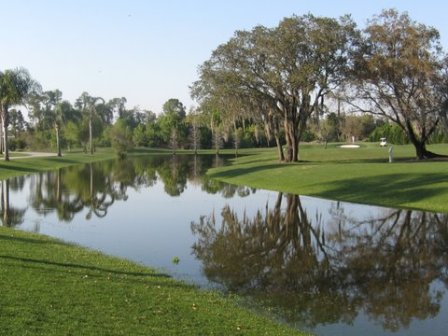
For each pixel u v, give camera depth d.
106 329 9.49
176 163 73.25
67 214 26.61
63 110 91.00
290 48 47.62
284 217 25.14
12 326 9.14
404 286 14.05
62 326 9.41
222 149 113.31
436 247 18.36
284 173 41.69
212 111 53.12
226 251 18.30
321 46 47.31
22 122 131.62
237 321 10.84
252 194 34.75
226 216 25.92
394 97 50.62
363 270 15.73
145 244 19.30
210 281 14.51
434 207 25.38
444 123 49.41
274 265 16.39
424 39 48.09
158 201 32.19
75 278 12.93
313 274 15.31
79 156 87.31
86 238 20.34
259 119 54.38
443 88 47.53
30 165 61.03
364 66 48.81
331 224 22.98
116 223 23.88
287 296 13.27
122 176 51.50
